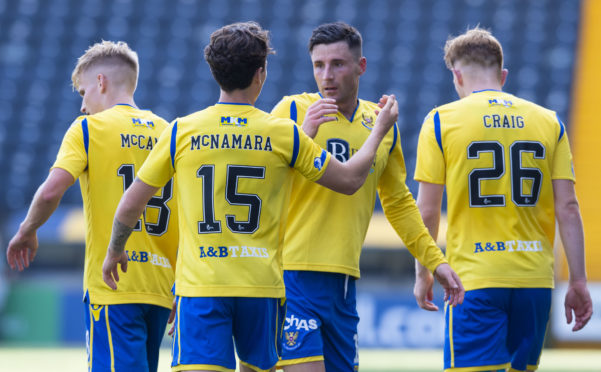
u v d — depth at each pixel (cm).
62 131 6325
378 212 4975
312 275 1458
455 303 1409
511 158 1435
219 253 1214
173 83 6662
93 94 1544
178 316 1245
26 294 4253
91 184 1470
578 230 1455
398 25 7019
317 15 7106
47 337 4225
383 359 3509
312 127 1318
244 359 1258
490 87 1491
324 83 1455
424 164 1483
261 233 1227
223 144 1219
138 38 6962
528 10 7062
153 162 1245
